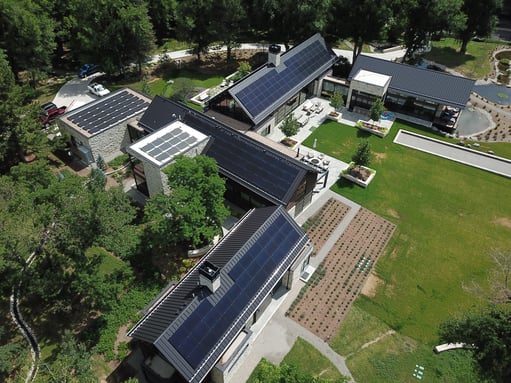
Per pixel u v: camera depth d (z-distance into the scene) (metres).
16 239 29.09
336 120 60.16
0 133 46.69
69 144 52.09
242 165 43.25
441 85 58.84
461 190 48.88
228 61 77.94
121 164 51.16
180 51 83.88
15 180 41.09
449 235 43.03
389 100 62.75
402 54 82.50
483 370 27.50
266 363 24.17
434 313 35.41
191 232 35.19
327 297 36.22
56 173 49.03
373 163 52.47
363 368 31.23
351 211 45.44
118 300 34.56
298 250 35.16
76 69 77.50
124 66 73.50
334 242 41.66
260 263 32.56
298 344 32.53
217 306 29.05
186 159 36.81
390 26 76.44
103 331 32.31
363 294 36.69
